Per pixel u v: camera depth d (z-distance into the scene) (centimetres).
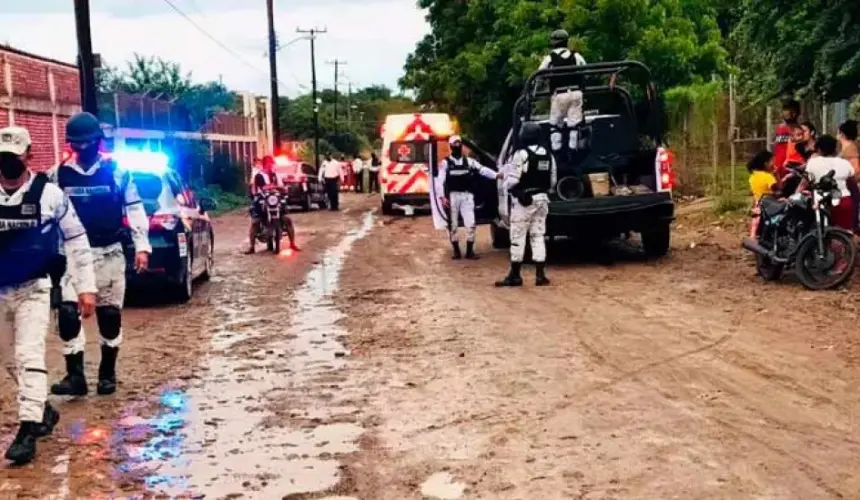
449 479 573
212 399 777
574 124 1486
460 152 1608
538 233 1285
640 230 1451
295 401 760
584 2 2802
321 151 7738
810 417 656
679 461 583
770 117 2025
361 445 644
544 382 779
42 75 2338
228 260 1803
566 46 1509
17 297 639
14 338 662
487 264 1552
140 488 579
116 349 809
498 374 812
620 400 718
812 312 998
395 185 2916
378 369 854
